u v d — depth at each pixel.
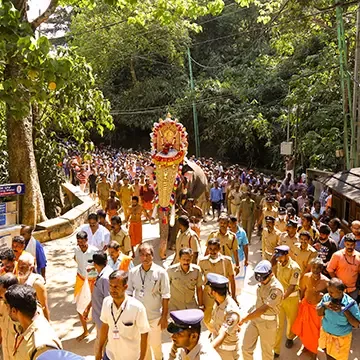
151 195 15.38
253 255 11.58
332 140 20.31
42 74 6.88
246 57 35.94
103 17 32.12
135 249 11.60
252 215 12.44
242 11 37.47
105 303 4.54
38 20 11.04
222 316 4.80
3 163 14.52
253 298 8.42
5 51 6.66
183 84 38.66
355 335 6.83
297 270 6.24
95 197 20.73
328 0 15.98
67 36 35.53
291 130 25.42
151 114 38.12
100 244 7.64
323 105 22.00
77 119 14.54
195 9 12.44
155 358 5.59
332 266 6.85
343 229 9.96
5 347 4.27
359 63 14.69
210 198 16.86
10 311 3.73
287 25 18.03
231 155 37.09
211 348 3.94
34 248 6.78
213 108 33.97
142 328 4.45
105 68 35.78
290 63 30.23
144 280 5.39
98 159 28.16
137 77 40.69
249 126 30.67
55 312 7.85
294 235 7.60
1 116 14.30
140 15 14.25
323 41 23.42
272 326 5.45
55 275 9.84
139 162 23.48
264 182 19.45
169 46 34.50
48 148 14.89
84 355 6.27
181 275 5.90
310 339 6.11
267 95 32.12
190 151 39.25
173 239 11.80
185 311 3.53
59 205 15.39
